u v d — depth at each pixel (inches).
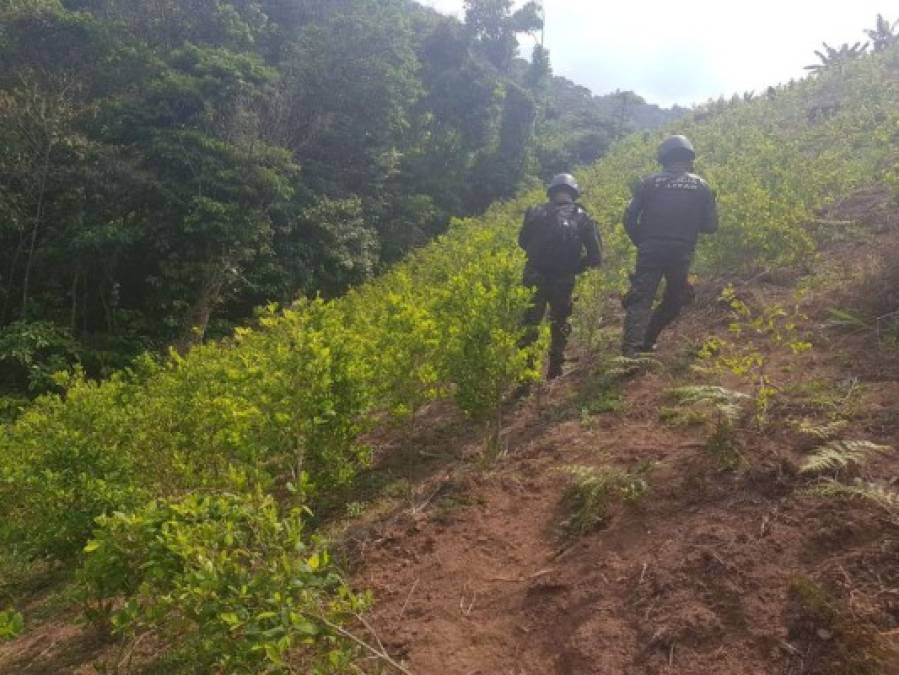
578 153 1561.3
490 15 1657.2
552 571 112.0
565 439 164.9
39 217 534.6
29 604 185.2
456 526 136.6
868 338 165.0
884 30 733.3
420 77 1179.9
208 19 838.5
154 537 91.0
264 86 744.3
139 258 586.2
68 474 158.1
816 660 78.3
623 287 273.7
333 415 143.2
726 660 82.5
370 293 426.0
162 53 735.7
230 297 618.2
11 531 171.0
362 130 851.4
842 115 463.5
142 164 587.2
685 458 130.6
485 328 159.8
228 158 607.8
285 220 671.1
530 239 211.0
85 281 571.2
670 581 97.6
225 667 83.6
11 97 536.1
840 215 287.3
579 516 124.5
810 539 96.3
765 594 89.6
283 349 145.3
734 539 101.2
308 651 99.7
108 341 540.1
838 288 202.5
